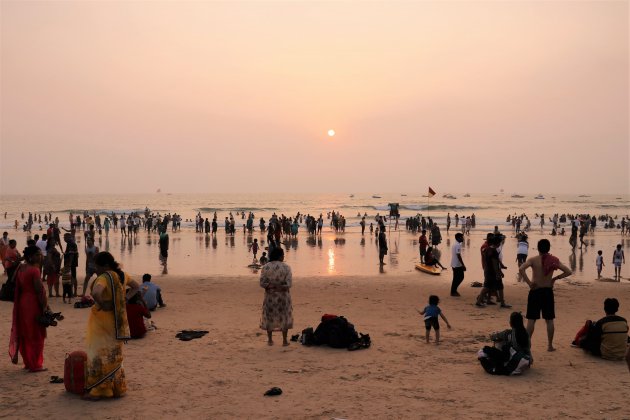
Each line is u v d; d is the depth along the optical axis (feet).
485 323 39.04
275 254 32.09
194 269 79.00
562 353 29.86
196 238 143.95
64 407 21.30
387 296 53.01
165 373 26.27
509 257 96.32
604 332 28.63
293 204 542.57
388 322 39.55
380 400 22.17
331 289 58.08
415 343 32.58
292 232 143.95
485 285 46.47
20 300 26.30
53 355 29.60
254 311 44.65
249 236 152.15
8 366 27.43
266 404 21.75
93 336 22.31
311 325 38.60
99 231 148.15
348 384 24.41
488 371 25.95
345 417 20.24
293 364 27.91
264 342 33.12
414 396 22.66
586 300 50.16
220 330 36.81
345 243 128.26
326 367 27.27
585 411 20.63
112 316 22.45
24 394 22.86
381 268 79.46
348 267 81.92
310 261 90.43
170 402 21.98
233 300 50.55
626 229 167.84
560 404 21.48
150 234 158.71
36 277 26.21
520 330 26.22
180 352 30.53
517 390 23.35
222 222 240.73
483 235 157.38
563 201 629.92
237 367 27.35
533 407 21.15
